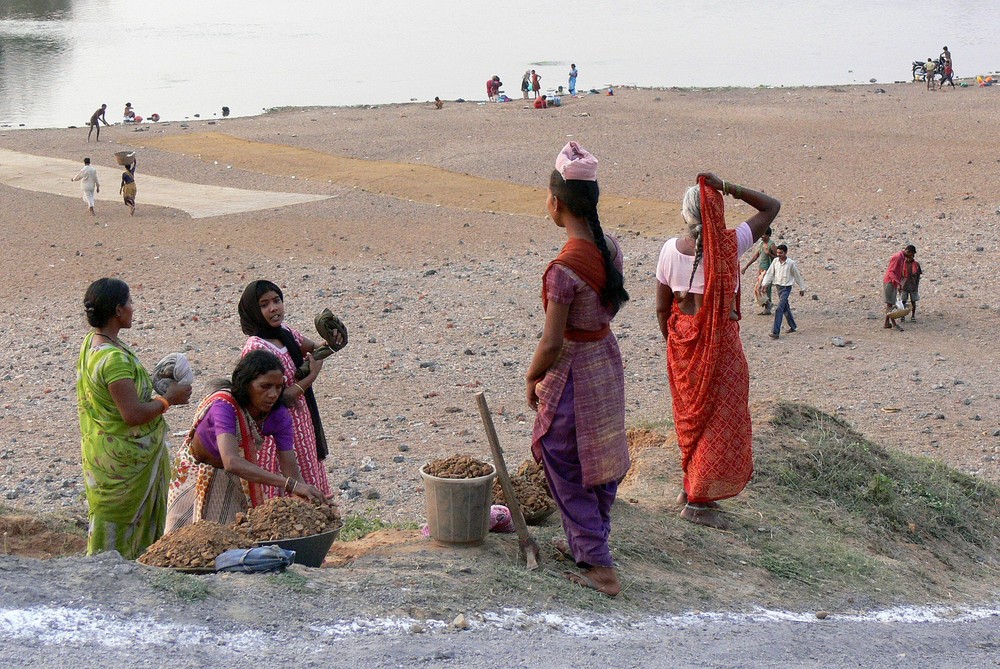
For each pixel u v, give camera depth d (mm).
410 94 57938
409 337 18641
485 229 28141
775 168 34125
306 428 6391
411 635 4422
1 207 30875
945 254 23922
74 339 18797
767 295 19625
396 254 25594
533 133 40875
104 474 6031
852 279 22312
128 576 4547
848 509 7828
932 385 15719
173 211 30422
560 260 5129
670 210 29500
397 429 13898
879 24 95438
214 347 17875
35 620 4074
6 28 96438
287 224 28797
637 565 5973
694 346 6535
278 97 57469
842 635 5414
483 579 5160
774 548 6754
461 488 5559
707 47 79625
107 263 24734
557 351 5164
